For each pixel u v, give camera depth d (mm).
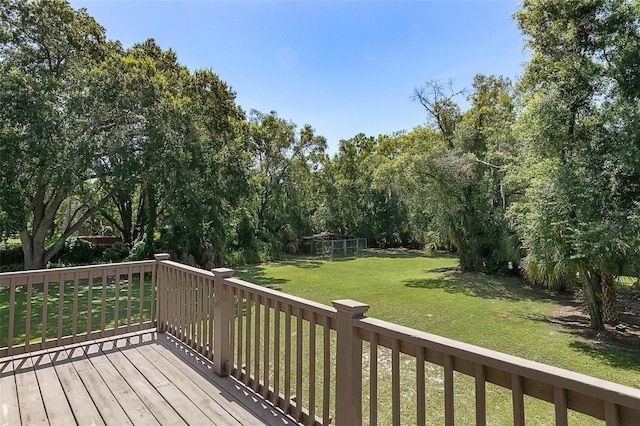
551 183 6105
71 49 10602
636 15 5680
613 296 6754
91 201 11844
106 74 9602
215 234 13500
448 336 5875
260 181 18688
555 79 6391
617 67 5695
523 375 1186
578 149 6121
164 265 3969
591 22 6074
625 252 5398
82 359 3176
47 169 9289
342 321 1872
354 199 24828
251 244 17625
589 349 5355
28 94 8781
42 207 11375
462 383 3803
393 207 23672
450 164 11836
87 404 2400
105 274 3740
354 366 1810
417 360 1524
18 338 5207
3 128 8383
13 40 9586
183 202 11695
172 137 10453
